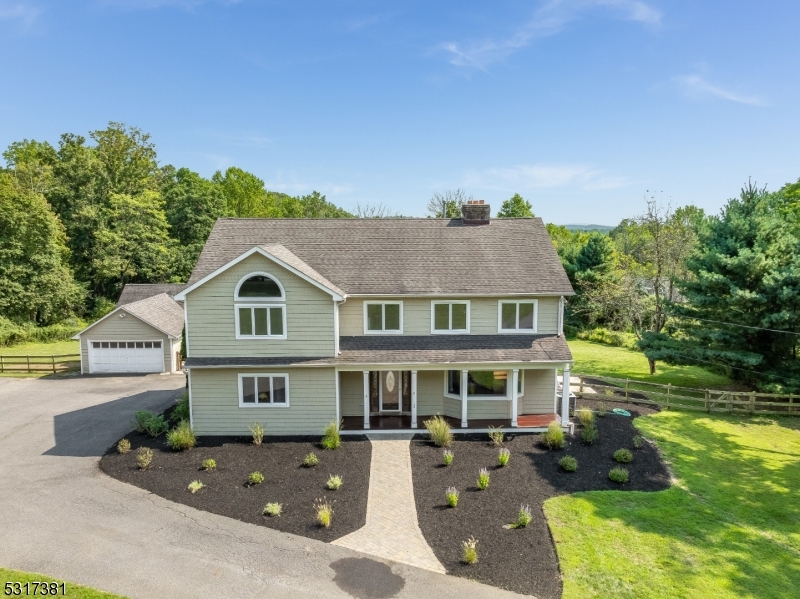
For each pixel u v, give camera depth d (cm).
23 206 4472
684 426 2111
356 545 1186
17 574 1039
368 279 2058
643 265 3622
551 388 2130
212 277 1803
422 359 1912
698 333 2609
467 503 1395
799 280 2261
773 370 2467
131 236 5178
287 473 1577
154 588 1009
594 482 1539
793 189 4447
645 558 1154
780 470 1688
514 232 2369
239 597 989
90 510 1326
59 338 4594
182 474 1560
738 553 1189
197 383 1880
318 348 1880
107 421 2097
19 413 2220
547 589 1038
